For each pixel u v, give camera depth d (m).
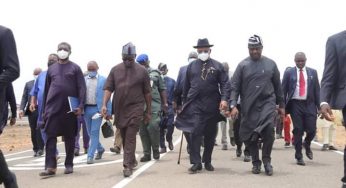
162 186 7.30
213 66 8.72
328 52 5.90
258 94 8.39
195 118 8.61
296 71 9.78
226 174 8.48
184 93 8.98
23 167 10.04
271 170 8.34
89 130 10.37
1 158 5.16
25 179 8.20
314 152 12.53
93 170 9.19
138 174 8.56
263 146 8.46
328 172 8.73
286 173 8.59
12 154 13.53
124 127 8.41
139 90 8.52
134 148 8.45
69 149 8.77
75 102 8.55
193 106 8.66
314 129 9.86
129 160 8.36
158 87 10.62
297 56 9.77
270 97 8.45
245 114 8.48
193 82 8.71
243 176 8.25
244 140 8.55
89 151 10.30
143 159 10.65
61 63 8.59
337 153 12.22
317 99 9.90
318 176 8.24
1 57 5.15
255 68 8.46
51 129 8.44
